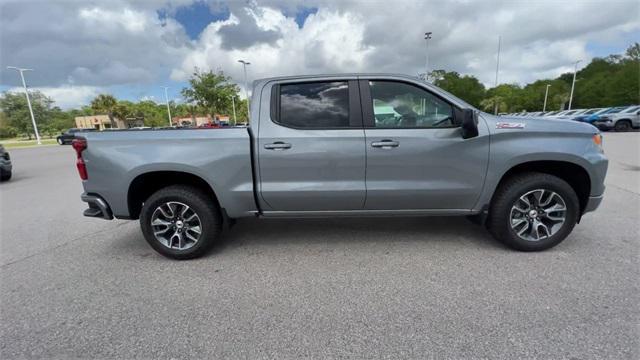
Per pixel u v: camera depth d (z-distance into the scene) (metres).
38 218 5.36
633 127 19.30
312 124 3.32
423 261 3.32
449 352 2.09
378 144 3.25
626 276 2.89
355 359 2.06
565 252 3.39
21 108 71.62
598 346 2.08
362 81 3.36
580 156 3.22
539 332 2.23
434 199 3.38
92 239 4.31
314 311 2.56
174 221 3.52
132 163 3.31
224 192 3.37
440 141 3.26
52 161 15.16
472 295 2.69
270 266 3.34
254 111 3.36
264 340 2.26
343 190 3.33
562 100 59.34
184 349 2.20
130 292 2.93
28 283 3.14
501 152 3.25
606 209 4.70
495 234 3.51
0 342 2.31
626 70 46.47
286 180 3.35
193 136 3.31
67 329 2.44
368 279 3.01
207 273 3.24
